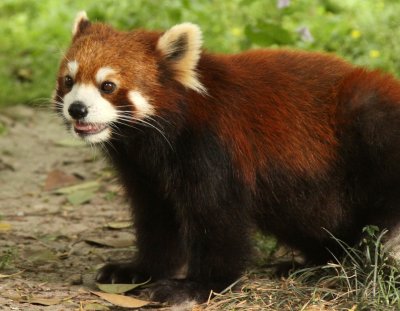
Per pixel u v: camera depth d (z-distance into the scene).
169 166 10.30
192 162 10.16
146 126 10.12
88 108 9.89
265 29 16.02
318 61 10.95
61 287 10.66
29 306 9.88
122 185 11.13
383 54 18.55
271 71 10.71
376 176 10.55
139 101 10.02
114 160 10.84
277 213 10.81
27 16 24.48
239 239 10.37
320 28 19.75
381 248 10.27
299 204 10.72
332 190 10.69
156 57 10.20
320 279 10.41
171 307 10.16
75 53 10.23
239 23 20.94
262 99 10.50
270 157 10.45
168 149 10.22
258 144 10.41
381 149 10.42
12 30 23.36
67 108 9.98
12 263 11.55
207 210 10.22
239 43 19.47
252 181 10.41
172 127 10.11
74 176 15.91
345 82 10.66
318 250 11.36
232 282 10.38
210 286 10.33
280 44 16.09
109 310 9.92
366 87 10.55
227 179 10.21
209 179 10.15
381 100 10.48
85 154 17.25
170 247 11.17
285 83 10.63
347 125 10.50
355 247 10.72
